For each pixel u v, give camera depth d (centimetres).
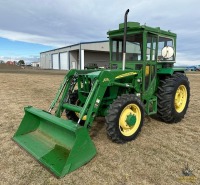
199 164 325
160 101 499
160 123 526
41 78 1708
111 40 517
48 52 5353
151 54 476
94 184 271
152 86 493
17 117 534
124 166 314
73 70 434
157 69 520
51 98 812
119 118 378
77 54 4369
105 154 349
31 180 277
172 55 513
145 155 350
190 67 4806
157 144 395
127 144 390
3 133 427
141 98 462
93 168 307
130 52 479
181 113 533
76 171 298
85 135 309
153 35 473
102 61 4216
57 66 4869
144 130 471
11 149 358
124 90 445
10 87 1098
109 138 409
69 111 458
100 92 364
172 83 493
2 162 318
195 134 454
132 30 457
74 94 446
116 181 278
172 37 543
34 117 404
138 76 447
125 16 414
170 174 297
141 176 290
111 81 381
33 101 744
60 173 282
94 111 357
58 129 359
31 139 382
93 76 389
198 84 1509
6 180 276
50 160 312
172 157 346
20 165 311
